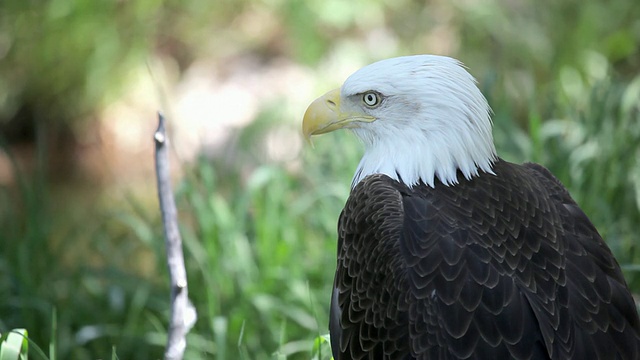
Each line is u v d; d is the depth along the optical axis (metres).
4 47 19.05
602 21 18.33
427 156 8.23
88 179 18.42
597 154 12.28
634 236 11.77
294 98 18.16
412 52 18.80
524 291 7.23
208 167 12.53
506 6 18.98
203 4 19.34
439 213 7.68
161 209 8.27
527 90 17.44
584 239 7.96
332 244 11.95
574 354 7.07
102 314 12.33
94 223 15.98
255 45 19.39
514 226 7.66
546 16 18.69
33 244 12.48
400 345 7.23
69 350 11.60
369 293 7.53
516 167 8.59
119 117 19.03
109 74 18.97
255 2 19.42
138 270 13.88
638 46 17.77
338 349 7.98
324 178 12.93
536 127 12.19
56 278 12.60
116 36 18.98
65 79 18.97
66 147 19.05
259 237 12.12
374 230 7.70
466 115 8.20
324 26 19.14
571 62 17.80
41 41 18.92
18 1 18.88
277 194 12.52
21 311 11.83
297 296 11.68
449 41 19.00
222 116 18.50
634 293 11.31
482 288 7.19
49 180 18.44
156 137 8.20
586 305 7.35
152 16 19.14
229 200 14.09
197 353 11.15
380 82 8.39
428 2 19.47
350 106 8.63
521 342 7.01
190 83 19.08
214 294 11.55
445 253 7.36
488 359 6.96
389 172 8.41
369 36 19.19
